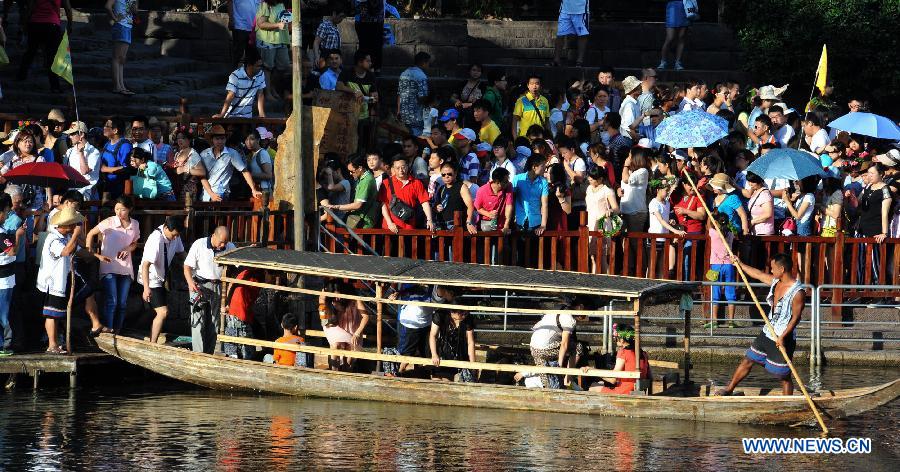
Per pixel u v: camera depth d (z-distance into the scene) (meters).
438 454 47.66
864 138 84.62
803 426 53.03
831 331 69.56
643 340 68.88
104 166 73.00
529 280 56.69
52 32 86.56
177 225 68.06
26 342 64.69
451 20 103.62
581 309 58.12
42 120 73.69
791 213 71.56
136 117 73.31
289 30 91.38
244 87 84.69
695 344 68.25
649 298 56.25
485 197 69.56
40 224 66.69
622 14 114.81
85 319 64.81
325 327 61.91
